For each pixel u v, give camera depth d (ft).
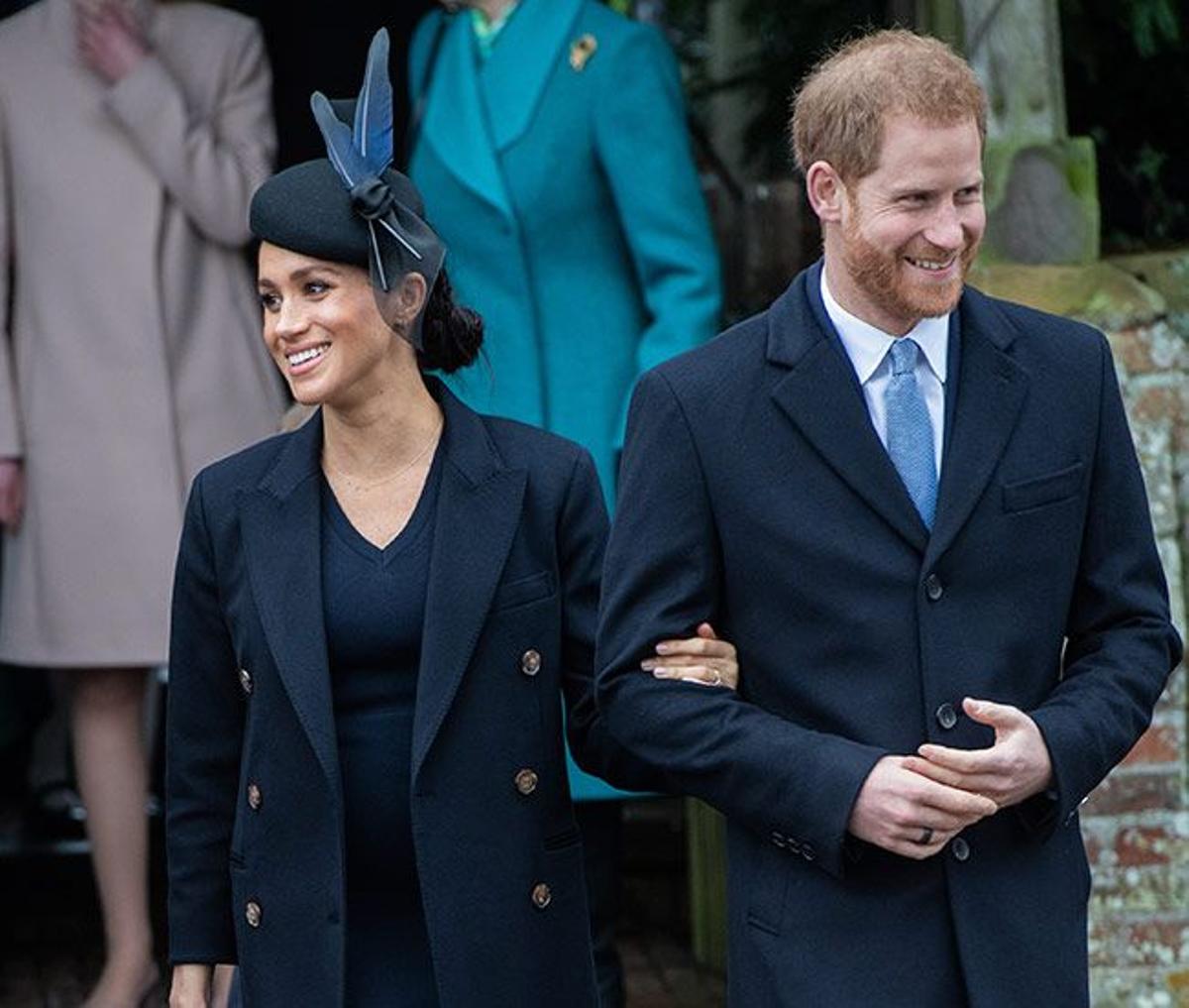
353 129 31.68
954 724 29.45
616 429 45.62
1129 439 30.83
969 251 28.63
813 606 29.68
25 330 48.80
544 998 31.78
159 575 48.21
